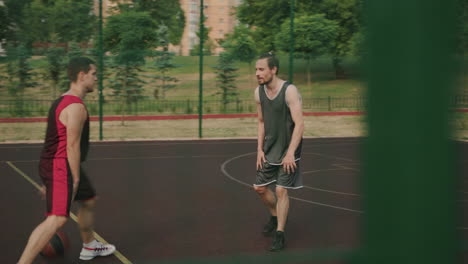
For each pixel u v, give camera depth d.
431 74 0.67
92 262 3.82
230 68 21.66
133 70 20.09
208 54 29.64
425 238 0.68
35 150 11.12
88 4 22.59
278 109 4.09
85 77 3.32
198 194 6.62
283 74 28.08
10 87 19.75
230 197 6.43
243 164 9.36
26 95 20.78
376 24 0.69
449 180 0.67
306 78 27.41
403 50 0.67
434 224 0.68
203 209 5.75
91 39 22.94
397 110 0.67
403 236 0.68
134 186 7.16
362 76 0.70
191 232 4.74
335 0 25.33
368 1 0.70
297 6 26.77
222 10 30.11
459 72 0.68
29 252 3.07
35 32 21.80
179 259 3.88
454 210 0.68
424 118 0.67
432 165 0.67
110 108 20.17
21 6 21.42
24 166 8.91
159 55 21.39
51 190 3.17
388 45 0.68
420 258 0.68
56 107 3.21
